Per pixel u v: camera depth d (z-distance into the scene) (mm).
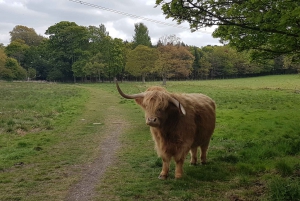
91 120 15086
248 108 19547
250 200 4789
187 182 5699
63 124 13789
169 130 5773
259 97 27734
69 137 10891
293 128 11695
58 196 5219
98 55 69875
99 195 5230
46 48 84000
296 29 7977
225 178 5980
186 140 5930
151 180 5988
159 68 55844
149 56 61344
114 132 11891
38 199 5086
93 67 67125
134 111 18594
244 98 27062
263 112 17172
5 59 69875
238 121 13875
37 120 14398
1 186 5738
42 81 79875
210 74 98688
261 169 6395
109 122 14484
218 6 7969
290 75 87500
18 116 14859
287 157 7371
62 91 37844
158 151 6059
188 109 6074
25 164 7332
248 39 9672
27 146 9422
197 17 7891
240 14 7754
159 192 5219
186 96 6680
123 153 8414
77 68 72062
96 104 22719
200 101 6863
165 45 60000
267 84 53688
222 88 44688
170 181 5820
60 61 78062
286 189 4754
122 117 16188
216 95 31000
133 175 6363
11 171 6734
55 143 9883
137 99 5996
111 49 69875
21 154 8164
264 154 7586
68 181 6016
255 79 77625
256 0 7082
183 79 90688
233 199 4859
